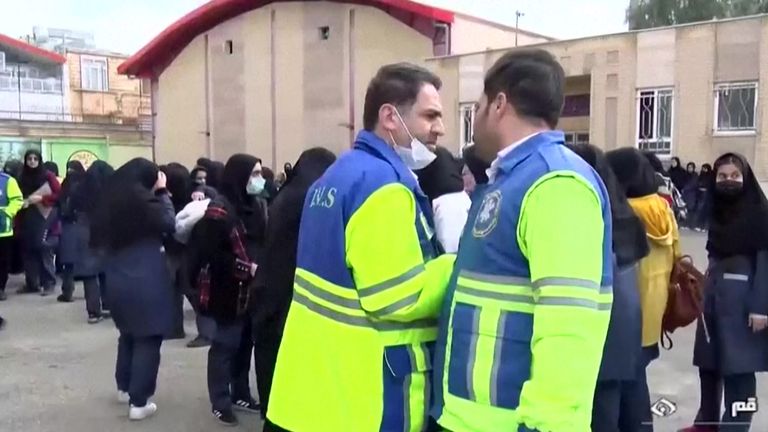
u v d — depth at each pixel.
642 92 20.03
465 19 25.80
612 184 3.63
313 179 3.88
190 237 4.98
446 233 2.56
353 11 27.12
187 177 7.84
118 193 5.07
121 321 5.15
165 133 34.38
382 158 2.43
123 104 44.62
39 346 7.43
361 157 2.45
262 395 4.01
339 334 2.38
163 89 34.25
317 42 28.30
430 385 2.38
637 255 3.60
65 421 5.21
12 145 35.22
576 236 1.86
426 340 2.40
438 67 23.75
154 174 5.16
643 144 20.02
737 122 18.48
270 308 3.89
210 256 4.84
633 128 20.16
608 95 20.59
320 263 2.43
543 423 1.79
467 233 2.15
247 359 5.33
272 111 29.95
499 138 2.12
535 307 1.88
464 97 23.16
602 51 20.64
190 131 33.28
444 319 2.22
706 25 18.77
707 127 18.89
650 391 5.70
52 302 9.80
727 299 4.27
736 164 4.24
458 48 25.64
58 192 10.25
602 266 1.96
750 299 4.20
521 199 1.95
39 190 10.14
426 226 2.45
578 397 1.81
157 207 5.04
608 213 2.05
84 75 43.56
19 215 10.28
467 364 2.04
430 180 3.15
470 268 2.08
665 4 30.42
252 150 30.86
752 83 18.16
